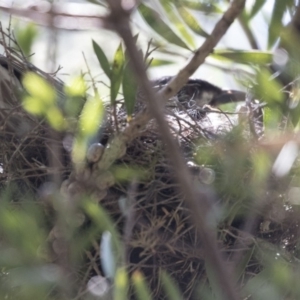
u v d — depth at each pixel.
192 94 4.25
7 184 2.64
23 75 2.71
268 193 2.38
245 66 2.42
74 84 2.02
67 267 1.74
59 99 2.05
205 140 2.62
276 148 2.12
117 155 1.93
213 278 2.07
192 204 1.28
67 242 1.77
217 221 2.39
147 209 2.55
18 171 2.68
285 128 2.14
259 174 2.19
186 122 2.71
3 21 3.10
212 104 4.25
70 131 1.92
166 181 2.62
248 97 2.59
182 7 2.12
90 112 1.93
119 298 1.72
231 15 1.69
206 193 2.33
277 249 2.59
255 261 2.62
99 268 2.38
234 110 3.73
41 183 2.67
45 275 1.67
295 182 2.36
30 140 2.75
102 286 2.14
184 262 2.60
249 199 2.46
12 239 1.69
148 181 2.57
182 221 2.57
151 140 2.63
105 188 1.96
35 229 1.73
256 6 2.38
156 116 1.21
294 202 2.41
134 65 1.16
